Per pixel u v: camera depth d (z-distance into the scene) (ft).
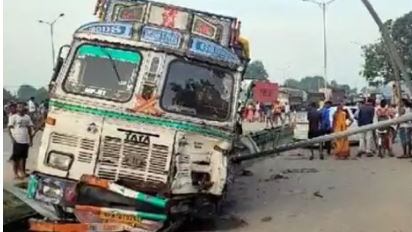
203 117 29.09
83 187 27.86
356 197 41.09
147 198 27.68
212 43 30.09
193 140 28.81
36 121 55.67
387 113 65.51
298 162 63.87
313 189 45.06
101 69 29.17
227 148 29.22
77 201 27.81
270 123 117.70
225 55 30.19
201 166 28.86
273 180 50.06
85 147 28.27
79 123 28.37
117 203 27.71
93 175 28.12
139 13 31.63
